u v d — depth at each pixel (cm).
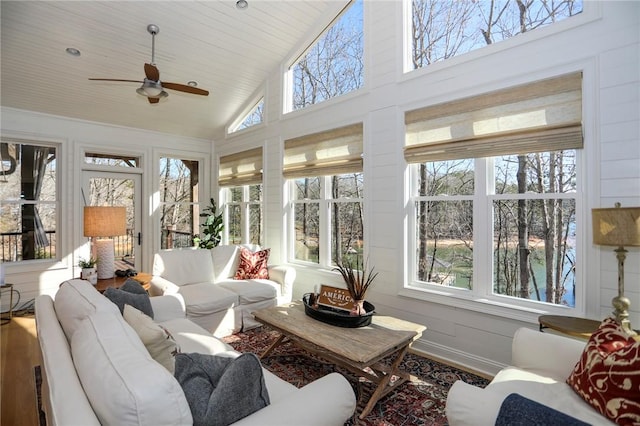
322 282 411
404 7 336
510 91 265
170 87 342
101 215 328
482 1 297
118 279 349
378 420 213
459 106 293
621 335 157
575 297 242
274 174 485
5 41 349
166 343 151
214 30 397
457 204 306
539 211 262
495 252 283
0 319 402
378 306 353
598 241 202
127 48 390
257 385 124
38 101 439
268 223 496
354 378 265
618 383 137
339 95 394
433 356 309
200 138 612
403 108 331
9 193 451
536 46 253
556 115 245
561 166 252
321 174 413
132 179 546
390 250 342
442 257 316
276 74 483
